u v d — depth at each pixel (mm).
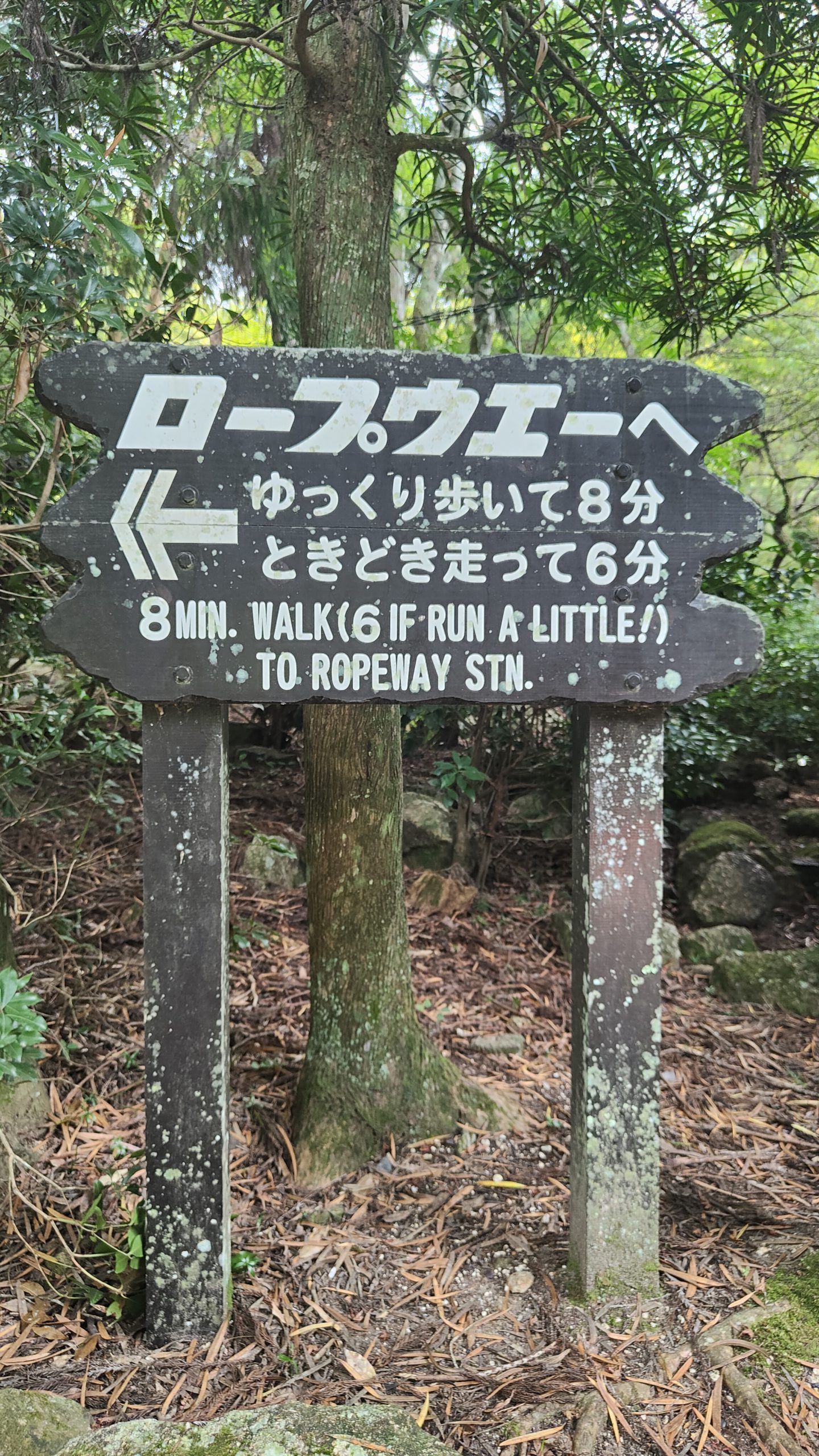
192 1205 1899
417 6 2316
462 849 4410
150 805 1887
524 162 3082
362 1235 2268
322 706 2580
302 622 1833
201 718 1886
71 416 1802
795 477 6984
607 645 1875
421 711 4465
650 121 2900
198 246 2748
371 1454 1429
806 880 4590
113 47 2809
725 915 4215
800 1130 2791
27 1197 2248
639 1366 1832
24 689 3105
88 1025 2988
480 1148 2635
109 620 1819
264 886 4129
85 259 2088
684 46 2703
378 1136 2598
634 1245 2006
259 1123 2684
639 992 1986
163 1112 1896
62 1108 2633
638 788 1968
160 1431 1486
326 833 2619
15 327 2094
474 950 3891
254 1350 1867
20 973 3092
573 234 3508
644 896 1979
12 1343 1847
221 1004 1900
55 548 1807
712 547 1880
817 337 8406
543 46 2266
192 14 2609
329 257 2461
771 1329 1881
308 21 2164
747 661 1892
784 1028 3482
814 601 5598
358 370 1818
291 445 1818
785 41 2488
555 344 7738
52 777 3980
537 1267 2131
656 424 1863
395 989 2689
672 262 3340
